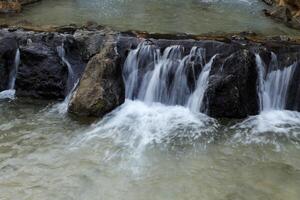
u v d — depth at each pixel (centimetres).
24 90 1252
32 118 1146
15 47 1295
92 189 895
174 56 1221
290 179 933
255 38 1323
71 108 1162
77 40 1295
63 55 1284
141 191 893
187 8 1780
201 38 1298
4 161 974
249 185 913
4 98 1240
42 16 1623
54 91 1242
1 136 1068
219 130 1102
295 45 1228
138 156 1002
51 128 1104
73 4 1825
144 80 1234
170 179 930
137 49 1246
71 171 948
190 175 943
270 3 1852
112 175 939
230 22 1588
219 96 1145
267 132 1096
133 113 1170
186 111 1185
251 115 1170
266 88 1195
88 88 1166
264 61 1190
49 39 1291
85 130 1098
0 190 884
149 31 1448
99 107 1148
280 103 1203
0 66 1280
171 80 1220
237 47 1212
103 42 1284
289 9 1662
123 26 1509
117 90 1192
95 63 1198
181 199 871
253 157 1005
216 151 1025
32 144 1040
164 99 1224
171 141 1058
